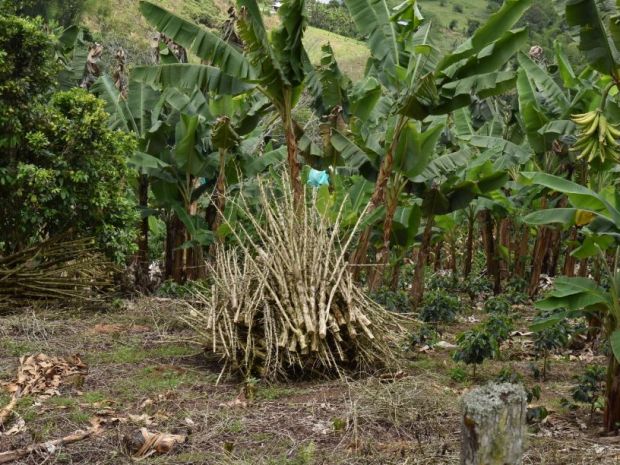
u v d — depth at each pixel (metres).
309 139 10.94
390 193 10.41
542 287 14.31
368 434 5.38
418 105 9.39
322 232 7.26
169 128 11.96
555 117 12.00
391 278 12.29
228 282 7.29
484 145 12.41
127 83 13.38
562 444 5.31
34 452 5.02
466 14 39.31
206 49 9.24
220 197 11.23
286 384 6.67
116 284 11.16
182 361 7.46
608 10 7.09
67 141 9.80
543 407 5.71
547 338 7.31
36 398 6.10
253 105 11.76
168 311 9.35
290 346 6.59
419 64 9.89
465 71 9.40
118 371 7.06
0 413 5.62
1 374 6.77
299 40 9.57
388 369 6.93
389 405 5.77
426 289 13.52
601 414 6.21
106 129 10.12
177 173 11.85
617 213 5.93
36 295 9.42
